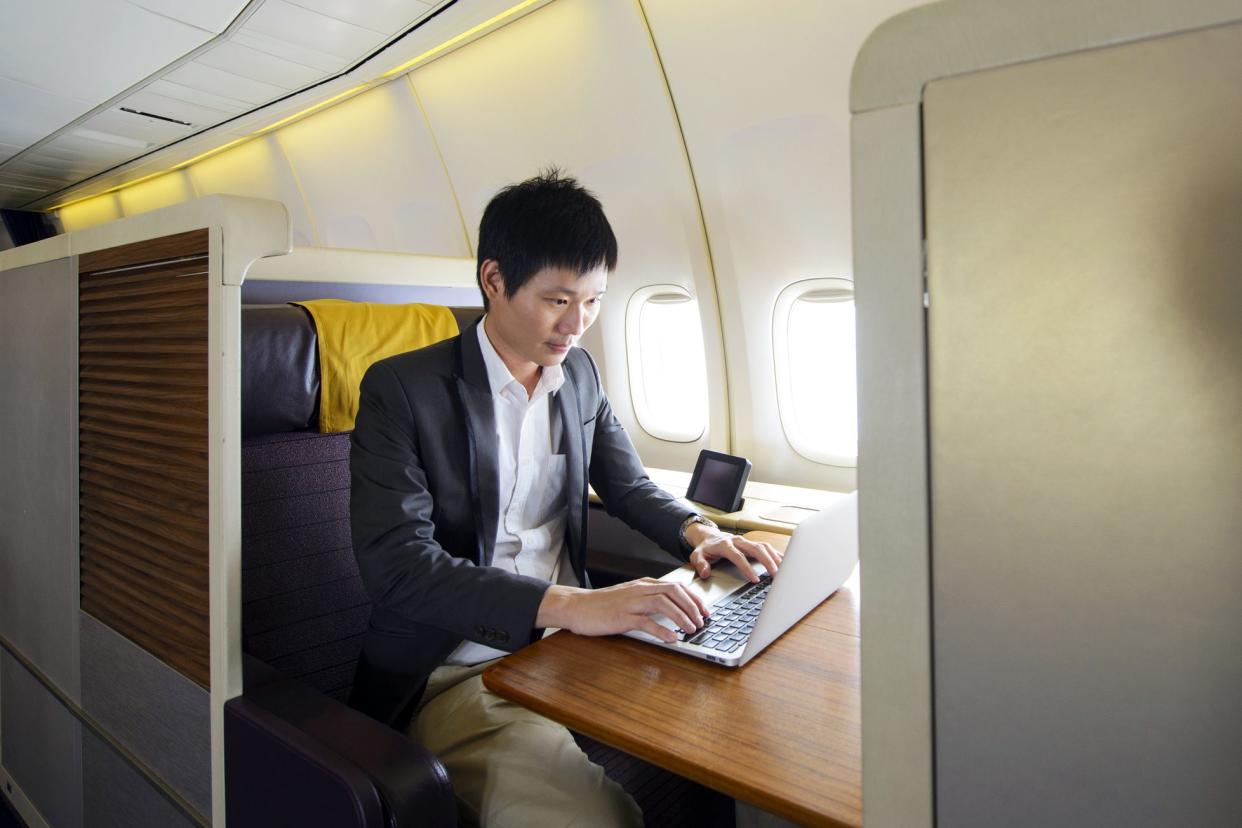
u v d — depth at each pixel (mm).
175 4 2672
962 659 450
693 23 2186
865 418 466
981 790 454
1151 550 387
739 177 2273
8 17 2820
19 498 1712
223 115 4109
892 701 478
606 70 2445
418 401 1243
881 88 444
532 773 1030
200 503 1115
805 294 2287
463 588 1096
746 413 2537
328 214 4348
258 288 1535
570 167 2748
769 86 2100
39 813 1732
